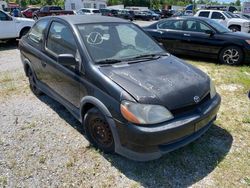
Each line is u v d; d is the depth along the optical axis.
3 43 11.88
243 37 7.39
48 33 4.14
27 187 2.67
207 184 2.71
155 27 8.98
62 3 57.31
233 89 5.50
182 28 8.38
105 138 3.05
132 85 2.79
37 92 4.95
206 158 3.11
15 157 3.12
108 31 3.69
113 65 3.16
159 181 2.76
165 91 2.77
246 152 3.23
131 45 3.73
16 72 6.68
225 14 14.77
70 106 3.70
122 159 3.08
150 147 2.62
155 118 2.61
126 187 2.67
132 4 70.56
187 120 2.75
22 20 11.34
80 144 3.37
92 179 2.78
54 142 3.42
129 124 2.63
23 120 4.02
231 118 4.12
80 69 3.24
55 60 3.84
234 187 2.67
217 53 7.76
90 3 49.75
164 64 3.38
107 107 2.83
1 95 5.05
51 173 2.86
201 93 3.01
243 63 7.52
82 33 3.46
